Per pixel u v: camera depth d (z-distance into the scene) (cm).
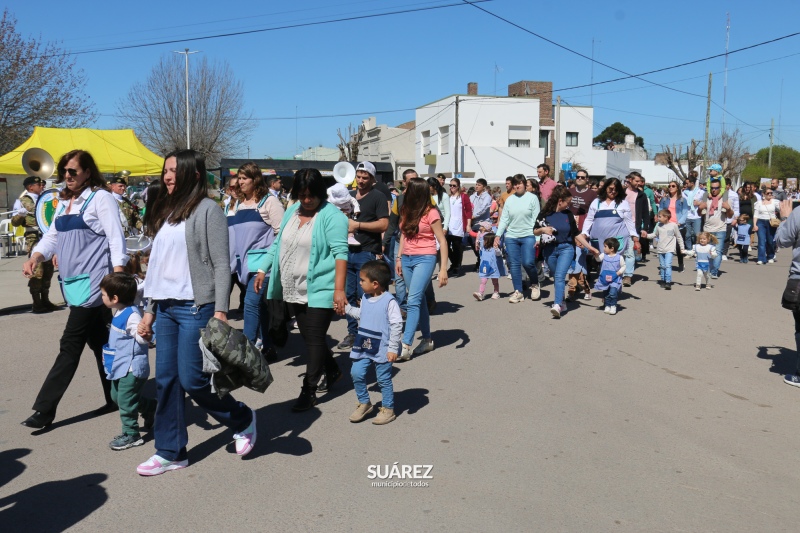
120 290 476
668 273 1168
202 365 435
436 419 536
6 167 1848
